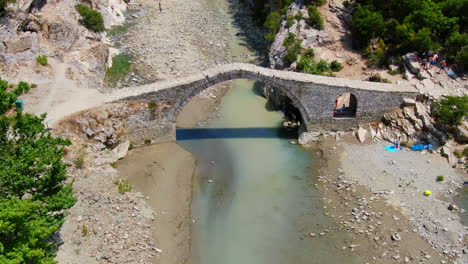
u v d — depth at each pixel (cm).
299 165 4844
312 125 5225
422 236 3791
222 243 3831
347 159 4841
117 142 4794
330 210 4181
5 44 5547
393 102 5209
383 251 3675
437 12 6144
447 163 4672
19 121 3080
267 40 7400
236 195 4391
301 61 6006
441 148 4831
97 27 7250
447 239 3741
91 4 7731
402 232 3844
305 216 4128
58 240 3403
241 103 6078
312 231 3950
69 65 5834
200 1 9538
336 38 6544
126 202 4044
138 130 4916
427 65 5747
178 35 7844
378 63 6097
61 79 5431
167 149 5009
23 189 2962
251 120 5691
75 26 6625
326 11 6888
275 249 3775
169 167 4703
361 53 6400
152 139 5038
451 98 4900
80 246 3412
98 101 4900
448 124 4941
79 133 4581
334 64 6062
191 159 4869
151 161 4766
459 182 4403
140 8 9062
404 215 4028
